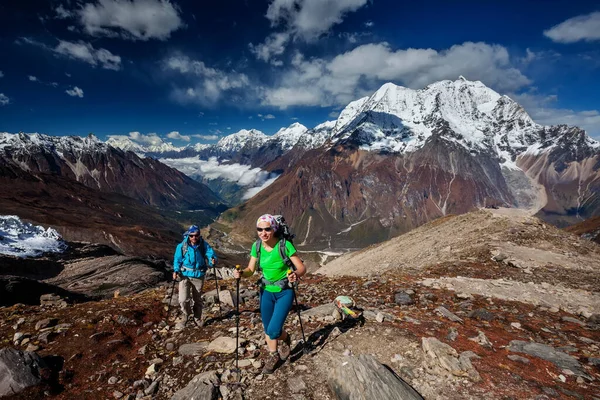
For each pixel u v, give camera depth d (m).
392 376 5.76
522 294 12.64
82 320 9.63
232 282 16.83
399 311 10.16
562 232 25.97
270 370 6.50
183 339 8.60
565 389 5.70
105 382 6.82
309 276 19.17
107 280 39.03
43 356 7.55
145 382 6.66
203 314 10.88
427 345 6.80
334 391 5.73
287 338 6.83
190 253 9.67
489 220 31.33
